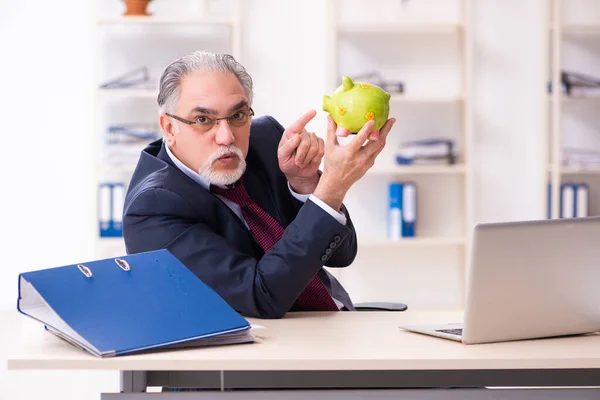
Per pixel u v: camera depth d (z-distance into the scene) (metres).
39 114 5.34
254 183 2.25
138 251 2.04
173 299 1.60
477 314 1.58
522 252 1.57
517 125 5.44
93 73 4.98
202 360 1.45
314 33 5.34
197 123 2.01
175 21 5.00
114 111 5.28
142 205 2.02
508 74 5.43
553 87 5.17
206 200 2.05
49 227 5.38
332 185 1.88
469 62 5.16
